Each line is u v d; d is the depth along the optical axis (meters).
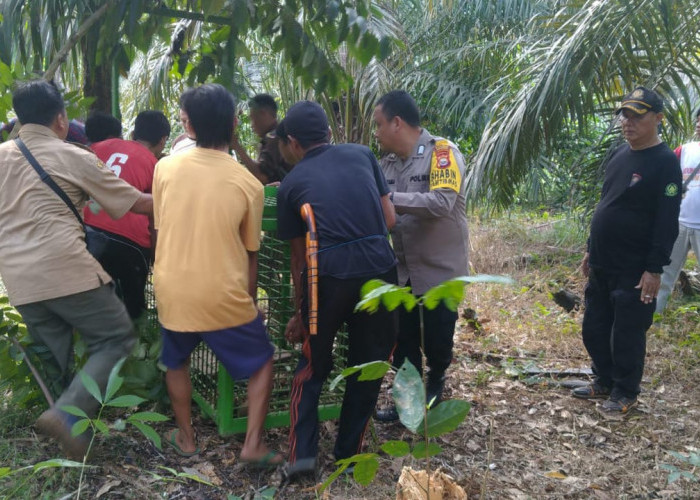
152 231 3.62
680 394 4.12
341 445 2.99
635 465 3.26
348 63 7.11
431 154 3.38
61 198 2.83
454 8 9.24
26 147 2.83
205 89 2.83
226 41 3.97
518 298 6.07
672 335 5.07
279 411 3.32
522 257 7.36
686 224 5.11
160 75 6.64
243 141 8.61
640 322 3.79
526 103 5.40
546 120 5.41
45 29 4.04
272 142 4.23
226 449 3.17
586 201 7.00
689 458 2.93
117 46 3.90
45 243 2.78
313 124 2.94
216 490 2.85
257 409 2.90
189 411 3.06
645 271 3.69
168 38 4.07
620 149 3.89
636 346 3.80
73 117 3.48
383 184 3.04
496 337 5.04
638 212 3.70
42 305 2.85
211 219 2.76
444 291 1.49
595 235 3.88
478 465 3.20
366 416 2.97
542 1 9.26
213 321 2.79
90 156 2.90
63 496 2.62
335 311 2.81
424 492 2.48
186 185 2.79
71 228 2.85
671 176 3.60
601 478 3.13
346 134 7.99
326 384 3.46
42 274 2.77
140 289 3.60
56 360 3.06
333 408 3.42
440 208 3.24
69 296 2.81
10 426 3.14
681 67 5.64
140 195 3.01
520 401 3.99
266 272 3.44
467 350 4.79
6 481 2.67
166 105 7.10
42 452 2.95
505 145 5.52
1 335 3.10
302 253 2.95
